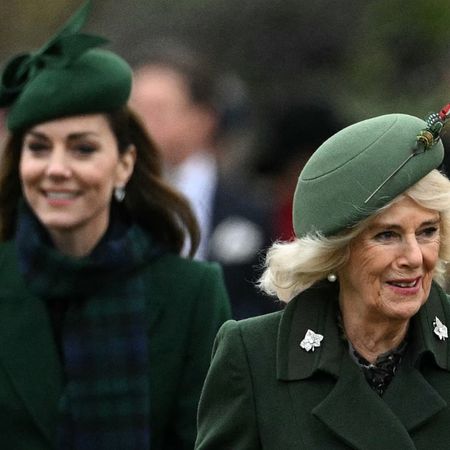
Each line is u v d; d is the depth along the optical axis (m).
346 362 17.31
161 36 42.44
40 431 20.55
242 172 27.88
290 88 38.94
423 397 17.14
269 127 27.47
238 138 29.61
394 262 16.78
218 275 21.31
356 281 17.03
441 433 17.19
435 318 17.41
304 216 17.14
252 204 26.72
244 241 26.36
